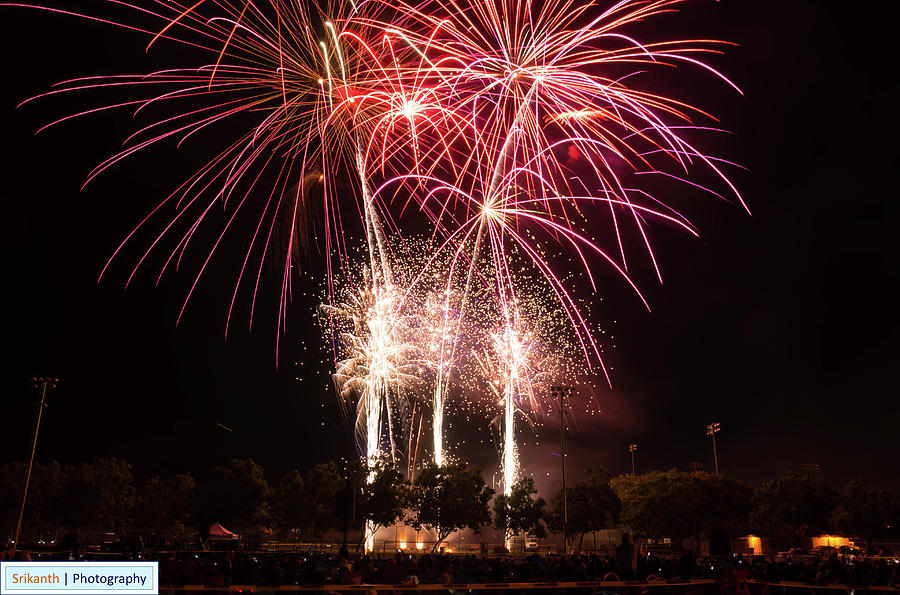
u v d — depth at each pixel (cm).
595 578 2508
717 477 8512
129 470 8025
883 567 2766
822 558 5294
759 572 2783
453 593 1593
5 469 7344
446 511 6656
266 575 2198
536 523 7300
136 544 3584
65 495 7388
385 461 6906
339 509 2727
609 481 7988
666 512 7831
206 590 1492
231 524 7350
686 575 2381
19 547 3725
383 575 2200
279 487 7669
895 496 7406
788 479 7938
